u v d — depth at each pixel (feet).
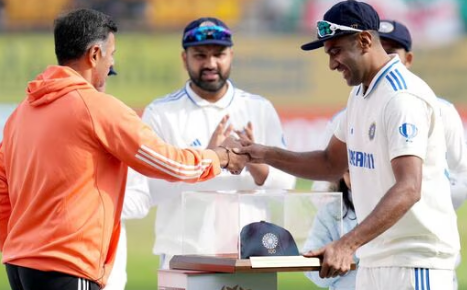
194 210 42.39
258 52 152.56
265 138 55.62
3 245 42.01
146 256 99.96
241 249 40.16
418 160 39.32
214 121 55.06
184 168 40.68
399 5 158.92
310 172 46.52
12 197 41.27
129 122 39.75
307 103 148.15
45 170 39.52
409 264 40.73
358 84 41.98
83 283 39.47
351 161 43.06
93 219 39.45
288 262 39.09
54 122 39.63
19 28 149.79
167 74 150.10
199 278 40.09
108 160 40.04
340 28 41.01
